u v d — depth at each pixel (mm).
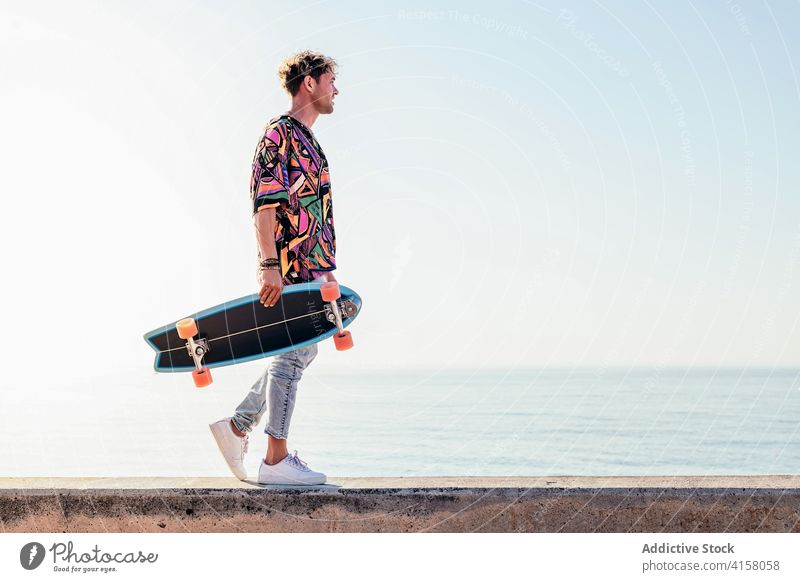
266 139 2686
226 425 2770
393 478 2820
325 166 2842
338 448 22297
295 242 2748
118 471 18141
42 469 18688
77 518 2527
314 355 2828
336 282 2764
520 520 2455
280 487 2584
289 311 2762
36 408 32781
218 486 2596
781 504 2410
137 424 27672
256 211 2662
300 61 2805
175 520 2504
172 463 19312
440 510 2469
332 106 2877
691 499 2436
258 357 2760
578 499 2449
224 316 2836
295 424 29094
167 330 2930
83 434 24875
